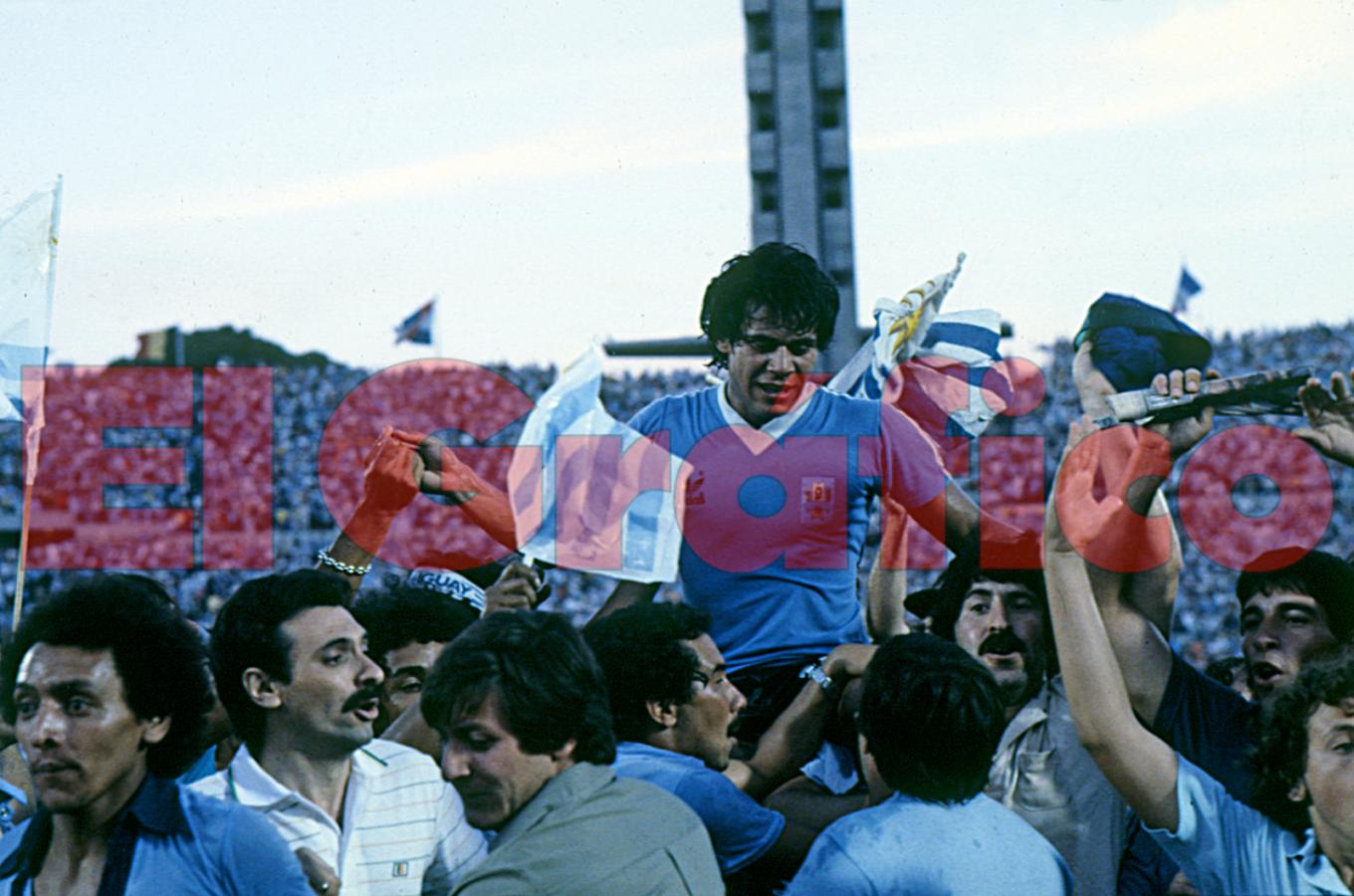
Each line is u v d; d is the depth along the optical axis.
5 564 20.27
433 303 20.34
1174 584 3.21
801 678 3.40
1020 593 3.37
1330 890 2.72
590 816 2.37
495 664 2.40
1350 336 21.44
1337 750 2.71
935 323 4.00
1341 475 18.11
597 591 17.02
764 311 3.42
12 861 2.42
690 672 3.00
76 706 2.34
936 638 2.70
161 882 2.31
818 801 3.22
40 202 3.69
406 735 3.09
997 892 2.52
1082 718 2.86
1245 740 3.05
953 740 2.57
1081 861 3.23
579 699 2.43
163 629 2.44
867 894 2.50
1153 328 3.43
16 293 3.63
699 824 2.48
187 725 2.47
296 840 2.62
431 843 2.77
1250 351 21.88
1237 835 2.80
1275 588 3.19
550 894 2.30
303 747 2.67
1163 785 2.83
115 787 2.39
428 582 3.66
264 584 2.71
